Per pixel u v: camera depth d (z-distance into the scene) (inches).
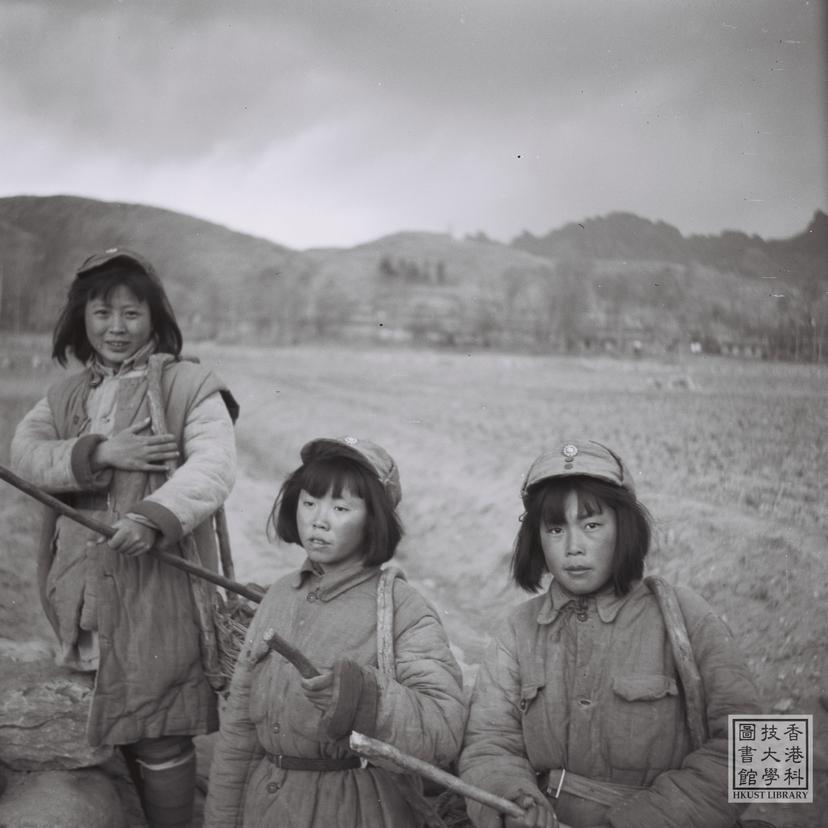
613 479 85.7
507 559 182.7
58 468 102.8
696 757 82.0
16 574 161.0
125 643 101.1
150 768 103.7
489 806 78.6
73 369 233.3
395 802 85.9
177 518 98.7
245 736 90.7
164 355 109.7
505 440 242.5
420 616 89.1
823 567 151.9
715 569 157.3
